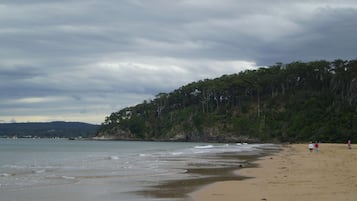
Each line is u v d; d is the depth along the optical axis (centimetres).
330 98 14600
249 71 18400
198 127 16650
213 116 16625
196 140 16488
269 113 15350
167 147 9894
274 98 16150
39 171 3169
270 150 7281
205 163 4034
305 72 16050
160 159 4728
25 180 2520
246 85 16625
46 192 2002
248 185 2188
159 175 2848
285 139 13838
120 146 11119
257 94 16600
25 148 9238
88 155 5978
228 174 2884
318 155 5166
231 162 4150
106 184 2320
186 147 9669
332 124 12962
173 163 4053
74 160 4653
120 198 1823
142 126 19562
